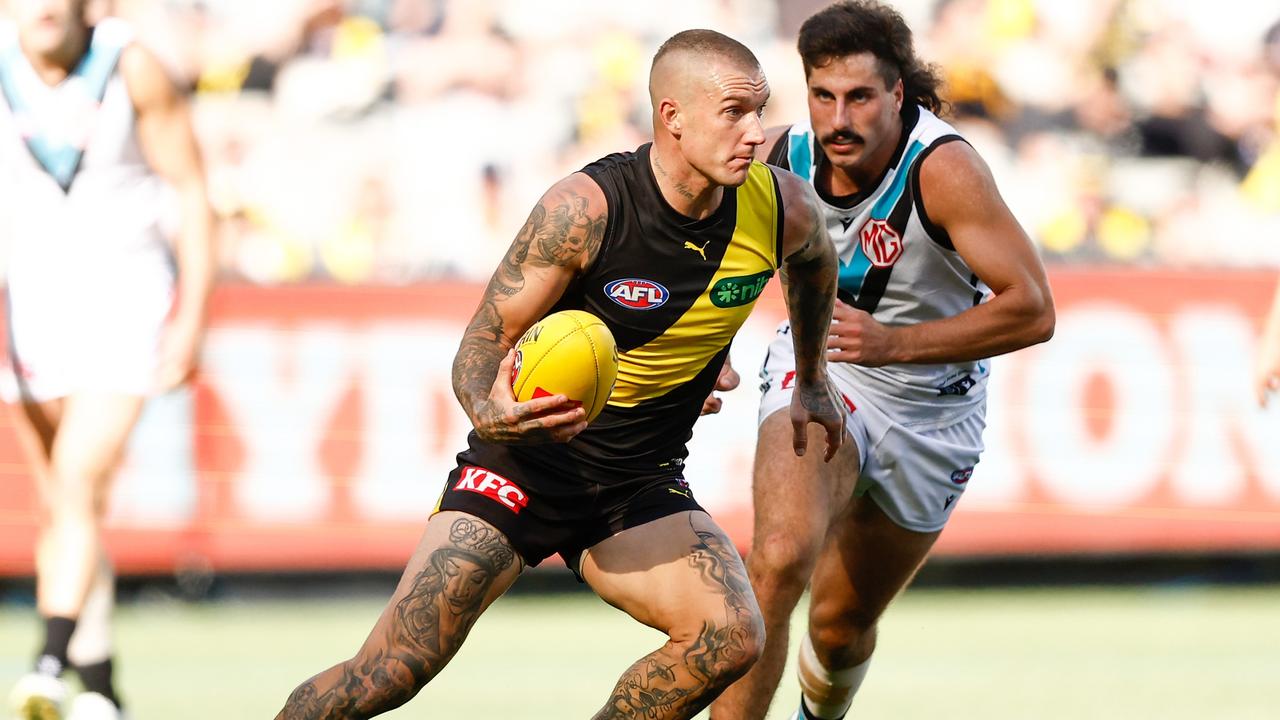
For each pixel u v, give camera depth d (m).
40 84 24.77
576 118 47.16
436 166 45.78
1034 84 48.34
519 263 15.52
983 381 21.86
